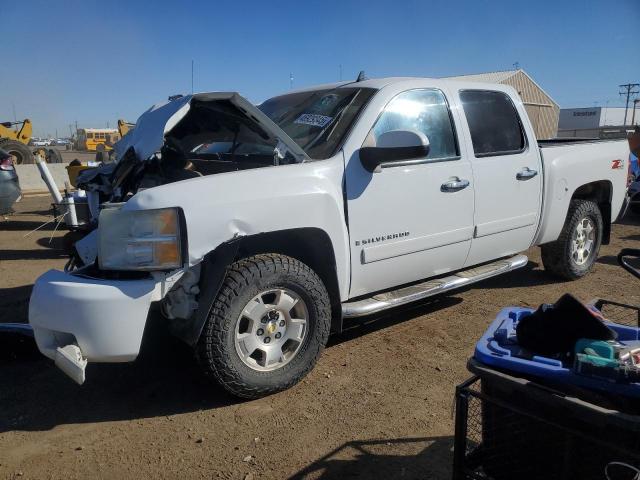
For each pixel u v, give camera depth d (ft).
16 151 59.57
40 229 31.58
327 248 11.87
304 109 14.39
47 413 10.93
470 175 14.43
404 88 13.66
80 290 9.80
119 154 15.21
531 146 16.42
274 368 11.27
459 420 7.21
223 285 10.53
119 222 10.11
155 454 9.49
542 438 6.68
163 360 13.33
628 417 5.79
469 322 15.35
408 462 9.08
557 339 7.06
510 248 16.34
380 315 16.05
